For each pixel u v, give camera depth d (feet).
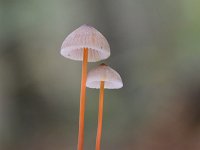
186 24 1.40
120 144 1.12
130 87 1.36
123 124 1.25
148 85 1.33
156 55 1.40
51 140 1.27
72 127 1.37
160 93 1.26
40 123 1.37
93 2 1.41
